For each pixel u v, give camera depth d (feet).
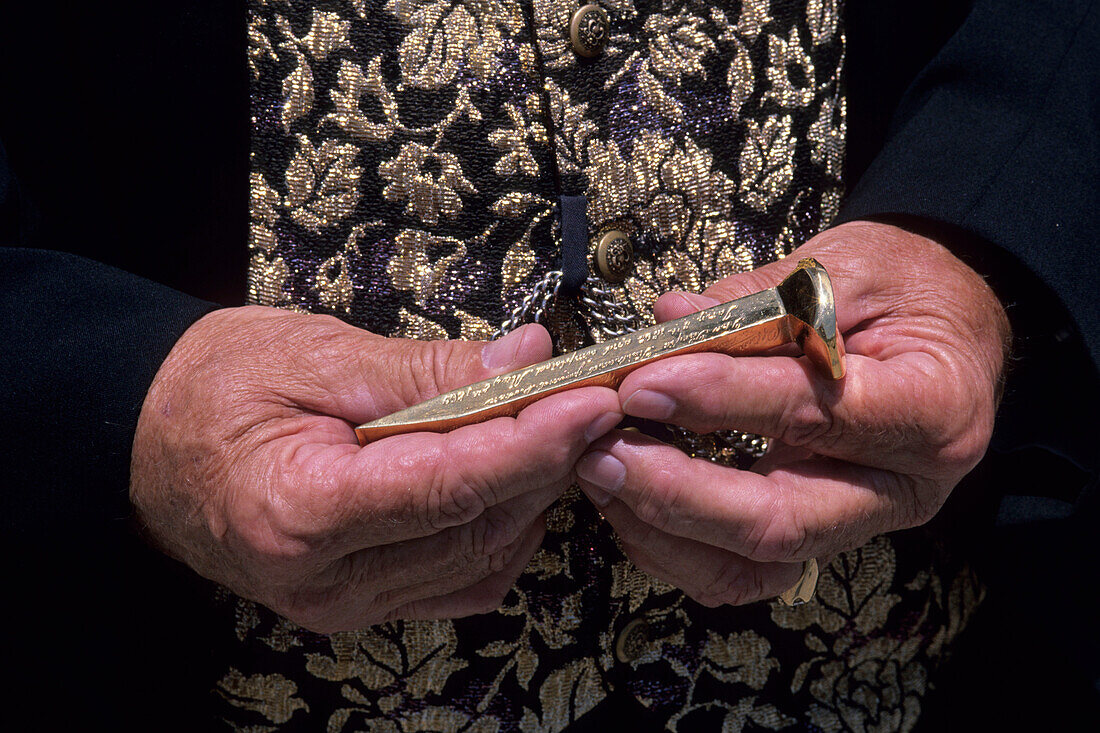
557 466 3.53
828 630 3.92
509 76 3.74
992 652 4.08
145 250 3.79
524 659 3.82
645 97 3.77
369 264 3.75
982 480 3.98
